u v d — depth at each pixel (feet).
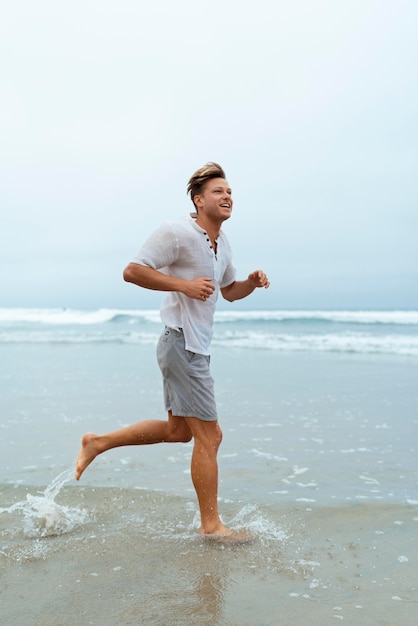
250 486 12.06
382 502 10.89
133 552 8.87
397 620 6.75
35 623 6.77
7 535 9.61
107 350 47.32
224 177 10.00
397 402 21.48
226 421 18.66
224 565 8.35
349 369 32.04
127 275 9.22
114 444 10.26
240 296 11.21
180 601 7.29
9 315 110.22
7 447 15.46
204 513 9.65
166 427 10.26
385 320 68.74
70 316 102.17
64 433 16.97
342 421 18.37
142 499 11.37
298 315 80.79
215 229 10.02
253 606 7.14
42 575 8.11
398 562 8.35
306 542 9.14
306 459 14.07
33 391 25.14
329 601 7.24
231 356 40.93
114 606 7.17
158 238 9.32
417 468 13.15
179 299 9.68
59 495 11.63
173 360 9.59
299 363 35.58
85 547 9.07
